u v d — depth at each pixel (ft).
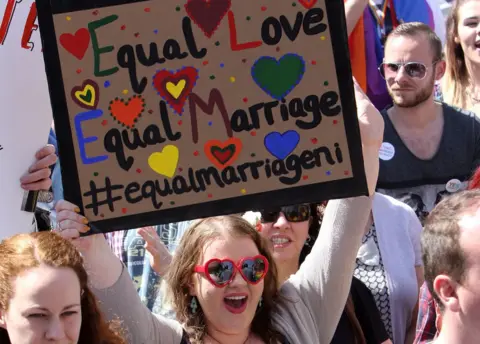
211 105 11.10
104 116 11.09
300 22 11.07
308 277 13.01
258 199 11.14
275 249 14.74
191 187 11.12
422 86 18.42
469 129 18.56
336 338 13.93
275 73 11.09
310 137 11.13
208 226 12.59
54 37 11.02
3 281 9.96
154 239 14.61
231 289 12.33
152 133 11.10
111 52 11.05
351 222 12.80
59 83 11.05
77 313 10.06
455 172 18.34
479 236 10.30
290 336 12.59
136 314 12.02
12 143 12.84
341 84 11.09
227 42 11.07
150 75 11.07
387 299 15.80
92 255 11.81
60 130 11.06
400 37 18.67
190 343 12.47
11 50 12.80
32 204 12.92
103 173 11.09
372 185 12.60
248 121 11.12
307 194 11.16
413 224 16.84
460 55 21.07
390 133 18.67
